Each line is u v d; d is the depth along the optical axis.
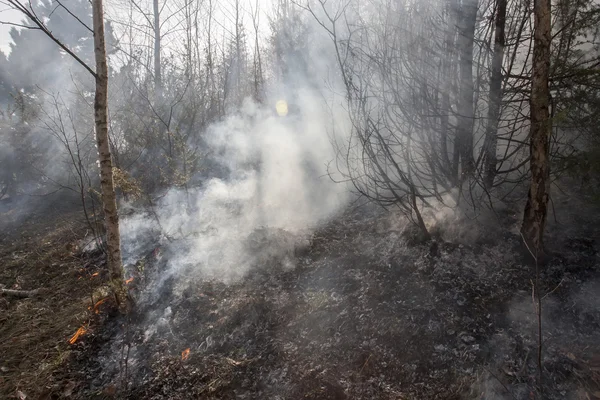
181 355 3.34
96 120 3.57
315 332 3.32
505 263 3.47
